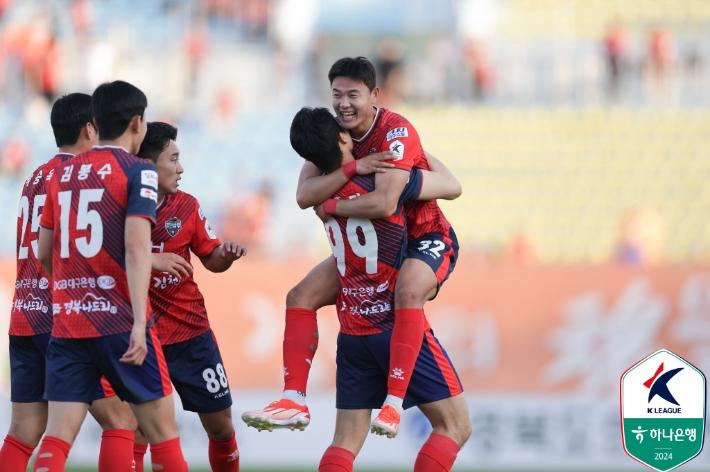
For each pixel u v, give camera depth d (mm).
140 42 55562
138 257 13102
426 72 53812
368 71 14859
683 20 55938
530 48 54531
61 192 13766
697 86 52406
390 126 14992
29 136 50250
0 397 27328
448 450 15406
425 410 15641
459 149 50062
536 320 28656
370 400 15586
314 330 15812
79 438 27281
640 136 49969
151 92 54250
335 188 14922
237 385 28438
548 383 28234
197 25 56688
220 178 48219
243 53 56031
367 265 15125
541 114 51594
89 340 13492
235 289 29016
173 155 16172
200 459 26828
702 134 49781
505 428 27328
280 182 47719
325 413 27766
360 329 15328
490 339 28562
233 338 28750
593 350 28281
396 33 56781
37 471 13273
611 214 46438
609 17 56500
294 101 54438
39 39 53062
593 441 27094
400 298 14859
